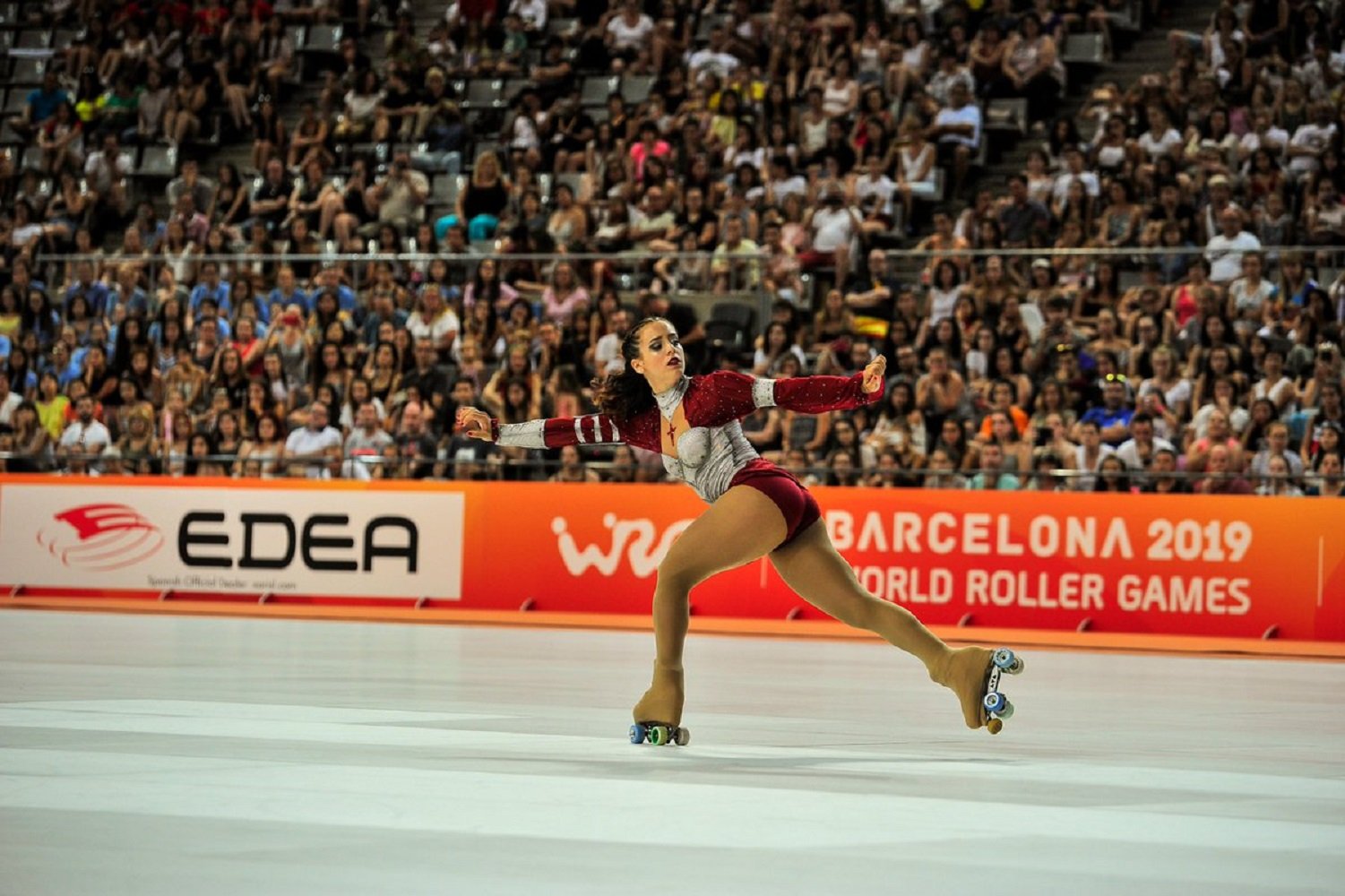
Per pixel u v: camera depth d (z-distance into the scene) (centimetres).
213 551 1980
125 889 450
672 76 2617
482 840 527
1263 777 720
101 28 3019
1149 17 2591
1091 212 2184
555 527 1889
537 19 2859
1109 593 1742
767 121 2512
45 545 2030
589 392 2027
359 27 2991
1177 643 1678
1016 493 1772
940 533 1794
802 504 795
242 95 2864
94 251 2691
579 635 1672
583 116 2591
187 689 1045
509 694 1052
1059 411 1897
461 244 2289
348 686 1081
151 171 2823
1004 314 1980
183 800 600
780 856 510
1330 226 2072
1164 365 1881
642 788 646
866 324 2064
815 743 818
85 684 1073
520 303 2086
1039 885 472
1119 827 575
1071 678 1278
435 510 1923
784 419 1945
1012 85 2461
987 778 697
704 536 786
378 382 2089
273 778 660
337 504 1947
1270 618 1700
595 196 2445
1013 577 1770
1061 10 2539
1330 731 929
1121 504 1741
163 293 2202
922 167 2358
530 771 688
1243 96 2341
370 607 1930
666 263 2134
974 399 1925
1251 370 1869
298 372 2131
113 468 2102
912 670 1307
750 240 2223
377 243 2428
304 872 475
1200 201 2156
